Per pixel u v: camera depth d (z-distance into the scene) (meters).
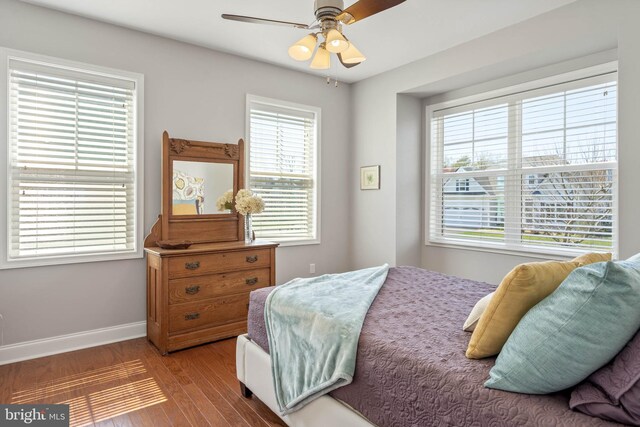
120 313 3.18
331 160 4.55
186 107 3.46
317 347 1.68
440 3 2.74
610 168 2.99
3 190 2.70
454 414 1.17
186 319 2.98
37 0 2.71
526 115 3.52
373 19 2.98
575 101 3.19
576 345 1.02
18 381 2.44
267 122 4.06
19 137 2.78
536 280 1.21
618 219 2.56
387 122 4.24
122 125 3.19
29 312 2.80
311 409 1.67
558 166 3.31
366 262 4.53
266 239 4.04
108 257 3.10
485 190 3.86
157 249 3.03
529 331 1.12
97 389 2.35
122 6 2.80
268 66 4.00
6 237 2.71
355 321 1.64
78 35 2.94
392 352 1.40
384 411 1.38
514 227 3.64
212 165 3.52
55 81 2.90
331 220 4.58
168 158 3.25
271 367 1.95
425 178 4.38
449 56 3.59
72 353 2.90
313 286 2.24
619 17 2.52
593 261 1.46
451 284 2.40
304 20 3.01
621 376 0.96
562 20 2.80
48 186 2.88
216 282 3.12
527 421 1.02
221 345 3.07
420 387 1.26
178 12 2.89
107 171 3.12
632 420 0.93
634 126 2.47
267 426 1.97
